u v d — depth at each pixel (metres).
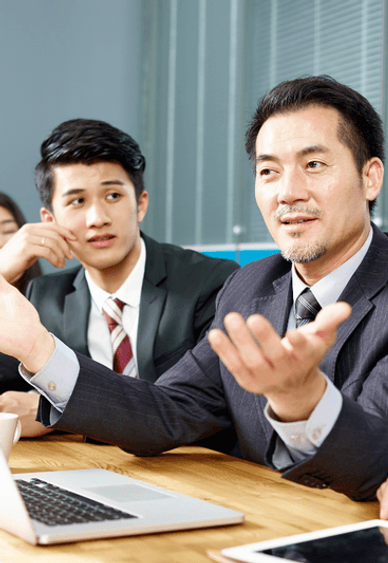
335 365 1.00
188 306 1.65
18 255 1.58
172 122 4.77
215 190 4.41
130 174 1.60
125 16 4.78
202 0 4.60
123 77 4.77
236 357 0.66
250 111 1.14
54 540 0.64
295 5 3.94
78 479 0.87
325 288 1.08
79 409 1.01
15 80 4.28
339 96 1.00
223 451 1.37
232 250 4.24
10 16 4.27
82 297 1.67
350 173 1.01
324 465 0.75
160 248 1.79
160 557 0.63
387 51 3.26
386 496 0.76
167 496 0.81
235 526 0.73
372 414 0.81
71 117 4.52
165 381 1.20
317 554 0.60
